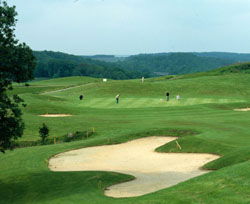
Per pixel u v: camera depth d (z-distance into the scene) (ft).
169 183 86.17
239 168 71.82
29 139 151.12
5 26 84.28
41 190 83.92
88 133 153.79
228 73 422.82
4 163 116.37
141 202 62.13
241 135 125.80
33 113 192.75
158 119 171.73
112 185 85.87
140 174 97.96
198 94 293.23
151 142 134.41
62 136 153.69
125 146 131.85
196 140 121.29
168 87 312.71
